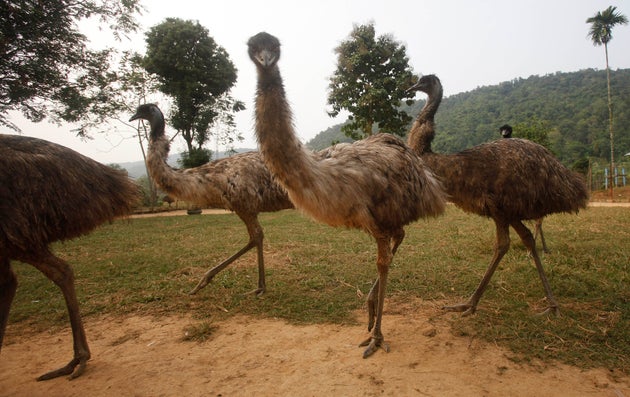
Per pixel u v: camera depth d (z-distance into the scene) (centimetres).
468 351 346
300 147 332
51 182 318
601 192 2414
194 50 2320
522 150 420
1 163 302
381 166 365
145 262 699
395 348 355
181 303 496
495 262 428
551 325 383
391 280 544
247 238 914
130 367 344
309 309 461
